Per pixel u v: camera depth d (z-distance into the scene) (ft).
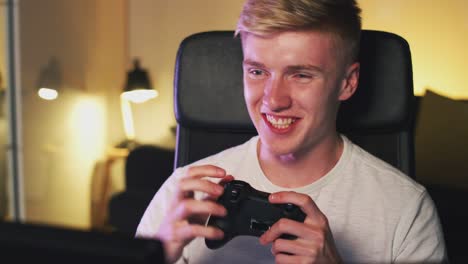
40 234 1.45
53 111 8.85
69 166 9.39
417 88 10.93
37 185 8.40
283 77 3.12
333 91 3.24
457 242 7.78
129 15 11.39
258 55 3.10
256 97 3.22
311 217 2.86
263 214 2.92
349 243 3.40
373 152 4.00
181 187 3.02
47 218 8.71
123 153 10.77
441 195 8.36
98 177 10.43
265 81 3.19
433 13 10.74
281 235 2.86
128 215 8.68
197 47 4.10
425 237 3.39
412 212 3.41
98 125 10.43
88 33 9.97
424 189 3.55
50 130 8.77
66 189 9.33
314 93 3.13
